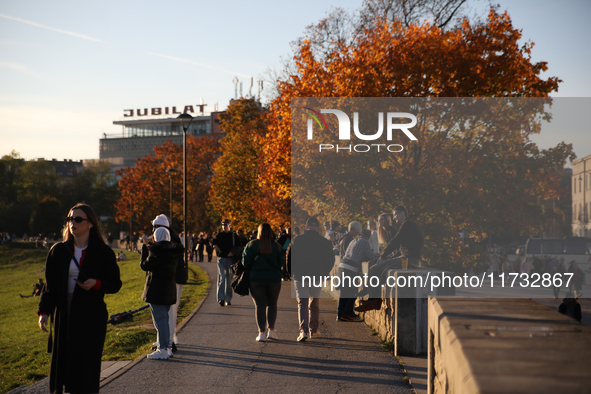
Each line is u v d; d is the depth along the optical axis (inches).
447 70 609.9
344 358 267.9
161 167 2529.5
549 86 615.2
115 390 215.0
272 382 224.4
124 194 2817.4
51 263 187.3
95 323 184.5
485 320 107.7
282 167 735.1
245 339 325.1
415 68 616.1
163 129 6943.9
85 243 192.4
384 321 316.5
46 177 4416.8
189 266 1181.7
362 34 714.2
